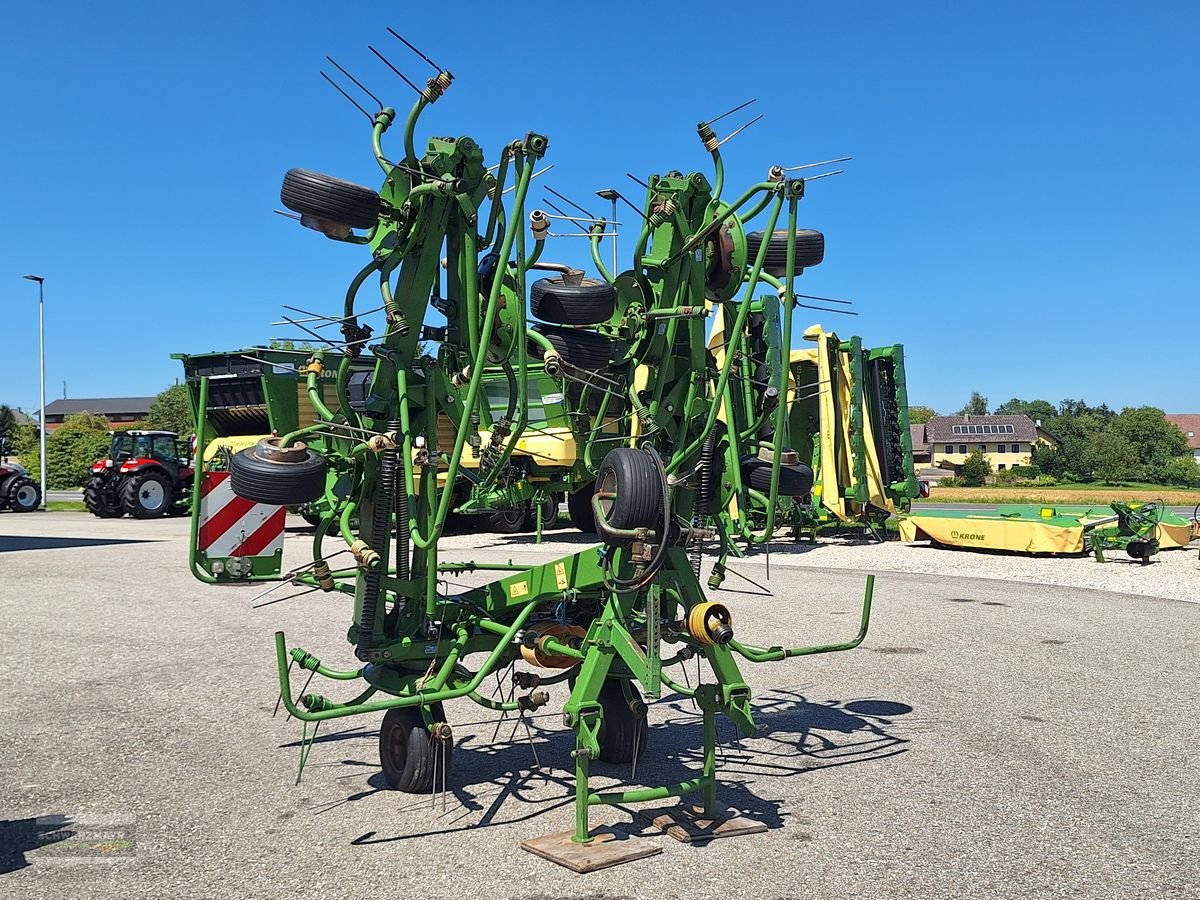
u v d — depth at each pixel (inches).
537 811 199.8
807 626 403.9
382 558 209.2
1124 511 614.2
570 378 210.8
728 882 164.2
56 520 1112.2
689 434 223.5
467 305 205.6
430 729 201.8
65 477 2377.0
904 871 168.2
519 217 189.9
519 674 218.7
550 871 169.3
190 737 252.7
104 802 205.5
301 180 193.6
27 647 362.9
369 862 173.8
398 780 211.8
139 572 587.8
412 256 208.1
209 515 249.1
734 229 221.3
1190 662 336.5
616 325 221.0
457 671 213.0
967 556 660.1
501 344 218.4
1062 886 162.1
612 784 216.8
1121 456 3257.9
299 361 245.1
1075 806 199.8
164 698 290.7
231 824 192.9
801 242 224.7
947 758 232.8
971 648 362.0
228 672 324.2
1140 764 226.8
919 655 350.9
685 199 215.9
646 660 184.4
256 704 285.3
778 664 338.3
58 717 269.9
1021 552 668.1
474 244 207.8
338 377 209.9
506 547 712.4
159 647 363.6
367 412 212.2
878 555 672.4
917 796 206.5
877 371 771.4
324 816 197.3
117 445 1155.9
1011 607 453.7
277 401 748.6
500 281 190.7
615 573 195.5
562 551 677.9
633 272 216.5
